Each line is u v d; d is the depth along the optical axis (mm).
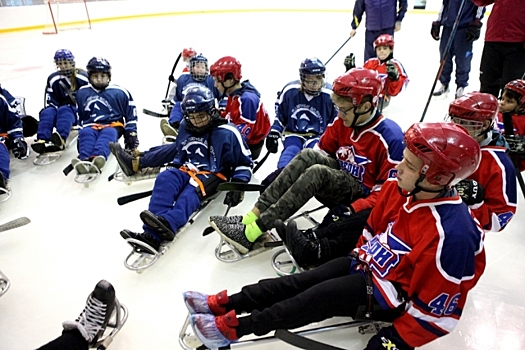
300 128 2559
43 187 2539
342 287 1215
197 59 3320
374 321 1307
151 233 1804
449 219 1105
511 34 2814
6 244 2000
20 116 3057
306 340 1229
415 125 1116
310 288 1240
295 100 2527
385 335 1197
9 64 6418
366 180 1835
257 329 1247
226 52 7359
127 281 1768
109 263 1879
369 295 1207
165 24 10656
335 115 2551
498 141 1528
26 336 1508
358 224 1578
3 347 1463
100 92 2832
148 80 5578
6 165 2416
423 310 1125
